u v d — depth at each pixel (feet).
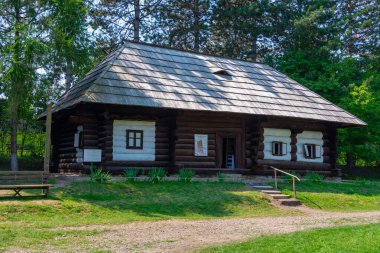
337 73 97.14
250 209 47.01
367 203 55.62
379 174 95.14
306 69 100.63
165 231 33.17
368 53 105.91
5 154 91.97
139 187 49.93
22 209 37.63
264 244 27.68
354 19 106.83
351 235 30.27
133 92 56.24
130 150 58.59
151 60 66.64
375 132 86.74
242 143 66.23
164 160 60.70
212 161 63.00
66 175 55.72
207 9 107.96
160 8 106.11
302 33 98.22
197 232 33.12
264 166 65.36
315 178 65.26
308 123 71.56
